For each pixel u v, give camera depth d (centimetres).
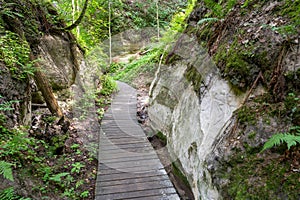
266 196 152
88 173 339
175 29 524
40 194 244
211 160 211
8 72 319
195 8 433
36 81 384
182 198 290
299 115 167
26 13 501
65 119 417
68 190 293
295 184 144
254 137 185
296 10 205
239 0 291
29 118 361
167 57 484
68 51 625
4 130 262
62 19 655
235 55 243
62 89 541
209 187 210
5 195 193
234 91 236
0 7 392
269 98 195
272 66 200
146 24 1315
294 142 143
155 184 316
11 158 245
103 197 289
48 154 330
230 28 285
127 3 1452
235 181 178
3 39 342
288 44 192
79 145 400
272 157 168
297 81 178
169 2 1484
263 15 240
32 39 491
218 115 247
